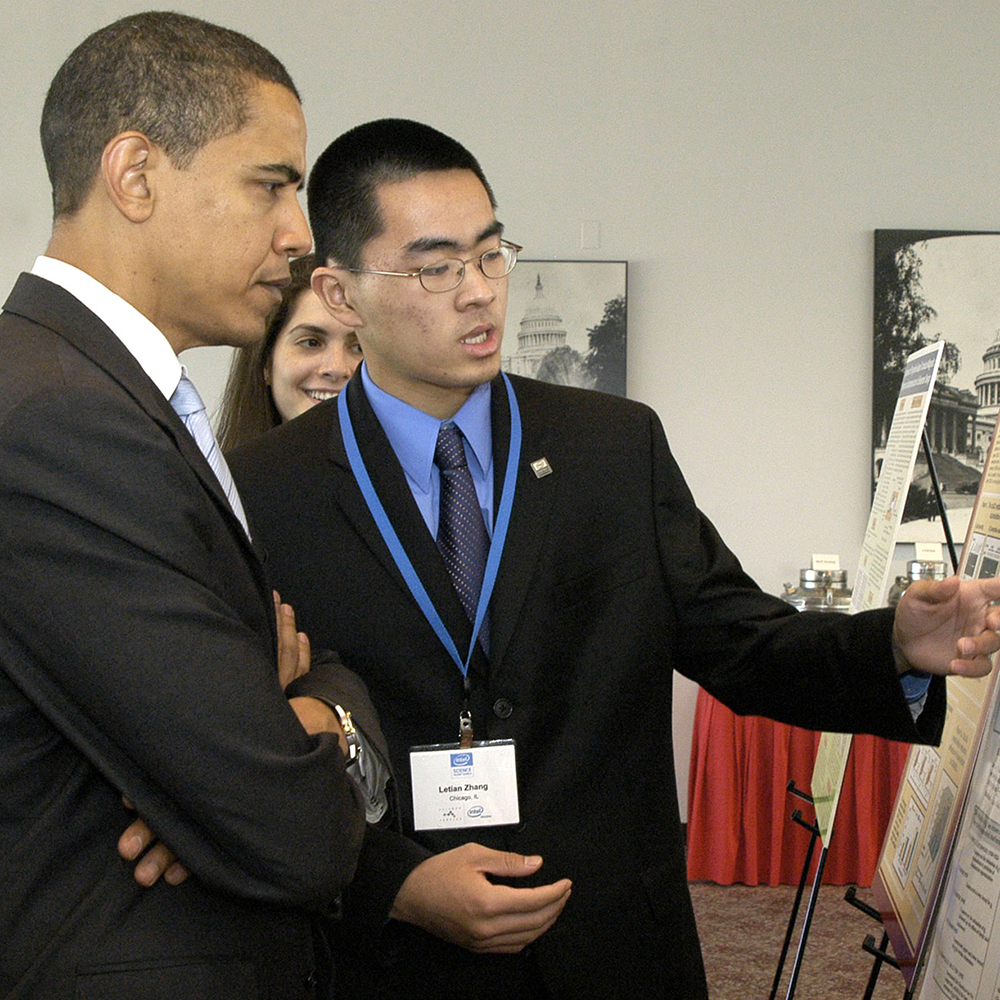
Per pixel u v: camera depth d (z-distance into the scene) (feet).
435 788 4.44
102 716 2.84
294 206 3.51
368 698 4.17
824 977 10.04
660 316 14.30
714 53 14.21
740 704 4.89
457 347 4.46
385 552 4.63
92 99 3.19
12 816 2.93
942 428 14.14
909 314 14.14
